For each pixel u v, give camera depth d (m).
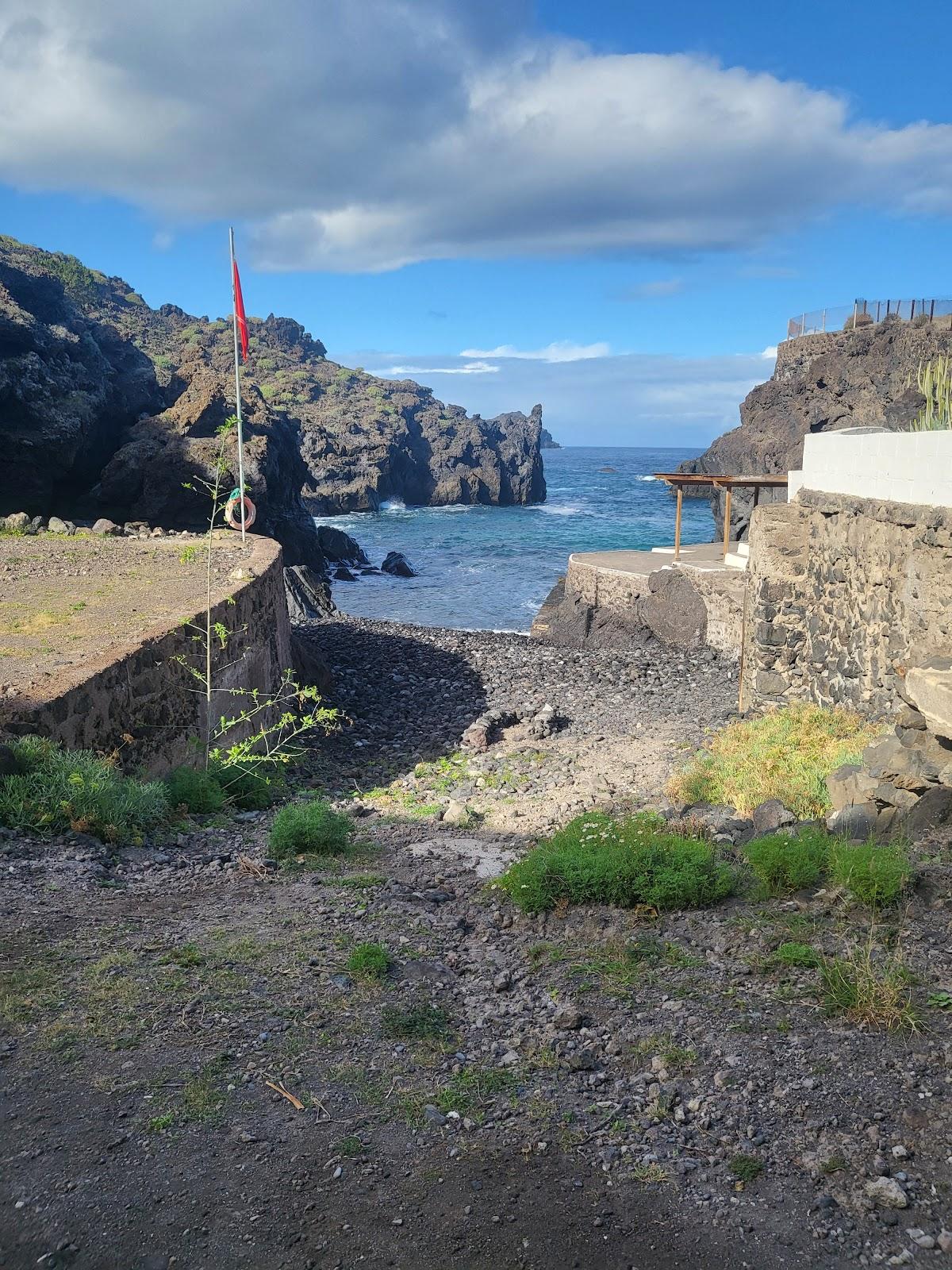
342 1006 5.12
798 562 16.55
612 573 30.17
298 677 21.38
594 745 16.81
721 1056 4.50
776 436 73.75
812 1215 3.40
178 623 13.20
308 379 163.25
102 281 194.62
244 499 25.78
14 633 13.30
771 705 16.81
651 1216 3.44
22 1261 3.12
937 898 6.05
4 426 50.66
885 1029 4.60
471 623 41.72
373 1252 3.24
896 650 12.43
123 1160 3.67
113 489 53.47
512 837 10.30
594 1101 4.23
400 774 15.59
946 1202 3.42
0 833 7.84
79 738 10.03
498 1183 3.64
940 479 11.41
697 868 6.78
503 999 5.37
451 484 123.62
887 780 8.52
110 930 6.07
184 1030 4.71
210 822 10.39
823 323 73.44
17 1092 4.08
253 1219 3.38
